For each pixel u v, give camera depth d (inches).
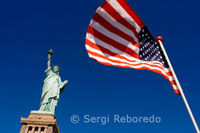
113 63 1128.8
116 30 1192.2
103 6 1185.4
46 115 2906.0
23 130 2736.2
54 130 2847.0
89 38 1159.6
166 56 1051.3
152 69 1122.7
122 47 1176.2
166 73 1122.7
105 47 1159.0
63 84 3425.2
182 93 933.2
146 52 1172.5
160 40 1116.5
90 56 1112.8
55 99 3201.3
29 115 2910.9
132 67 1125.7
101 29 1181.7
